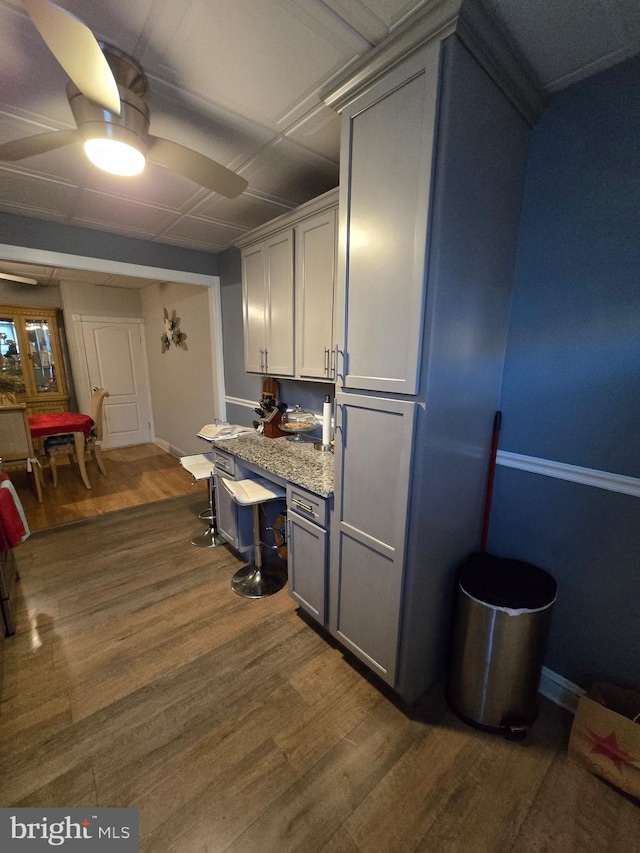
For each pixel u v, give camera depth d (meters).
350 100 1.30
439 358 1.22
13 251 2.49
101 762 1.31
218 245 3.20
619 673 1.42
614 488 1.35
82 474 3.96
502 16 1.01
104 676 1.67
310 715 1.49
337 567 1.67
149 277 3.11
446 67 1.02
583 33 1.06
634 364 1.27
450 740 1.39
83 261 2.76
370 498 1.45
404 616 1.41
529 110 1.32
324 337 1.98
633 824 1.14
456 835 1.11
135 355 5.67
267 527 2.65
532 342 1.50
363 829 1.13
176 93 1.35
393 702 1.55
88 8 1.00
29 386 5.00
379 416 1.36
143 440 5.88
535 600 1.33
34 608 2.11
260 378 3.19
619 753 1.21
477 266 1.29
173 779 1.26
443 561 1.50
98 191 2.12
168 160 1.37
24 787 1.23
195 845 1.09
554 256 1.40
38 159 1.77
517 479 1.61
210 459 3.07
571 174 1.33
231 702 1.54
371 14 1.02
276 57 1.18
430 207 1.10
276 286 2.28
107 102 1.04
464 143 1.11
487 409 1.55
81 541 2.88
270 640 1.88
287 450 2.34
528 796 1.21
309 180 2.01
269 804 1.19
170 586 2.32
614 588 1.39
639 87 1.16
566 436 1.45
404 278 1.21
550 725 1.46
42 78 1.27
